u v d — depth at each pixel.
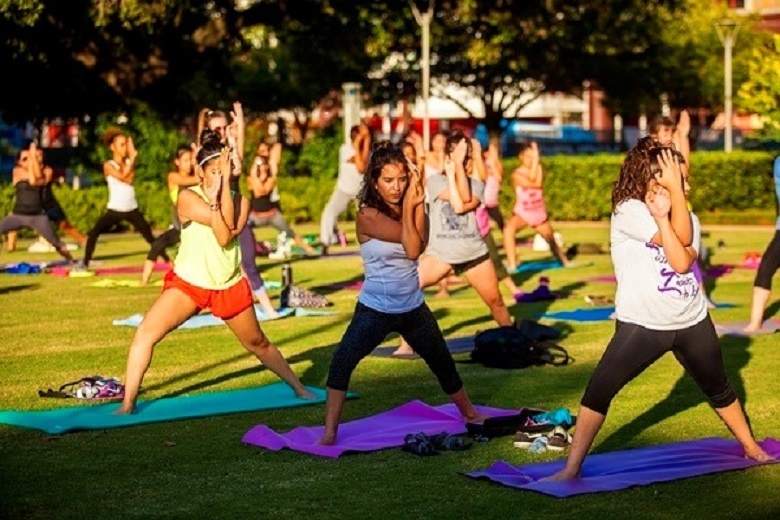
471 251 13.92
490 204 23.39
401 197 9.86
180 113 40.62
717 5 60.00
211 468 9.15
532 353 13.16
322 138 41.75
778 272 22.38
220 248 11.04
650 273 8.58
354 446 9.61
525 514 7.89
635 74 55.81
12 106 37.78
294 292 17.92
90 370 13.16
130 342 15.04
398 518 7.86
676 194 8.47
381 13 44.03
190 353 14.14
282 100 57.06
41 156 24.78
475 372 12.91
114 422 10.58
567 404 11.30
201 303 11.05
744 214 37.59
